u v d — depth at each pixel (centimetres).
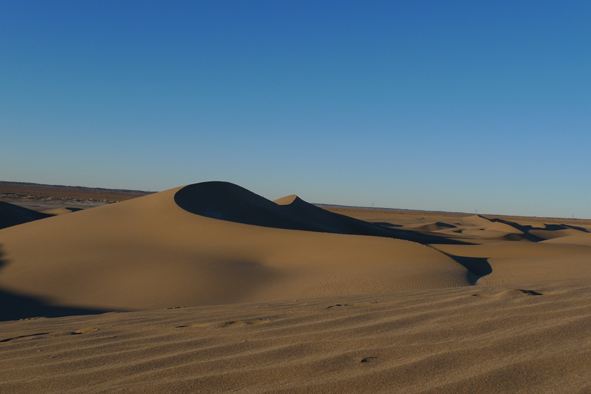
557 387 198
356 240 2027
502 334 296
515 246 2502
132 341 377
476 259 1795
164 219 2683
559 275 1267
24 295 1395
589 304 385
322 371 243
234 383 235
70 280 1533
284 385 226
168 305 1255
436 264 1581
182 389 230
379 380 222
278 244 2112
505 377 214
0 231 2592
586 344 257
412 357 257
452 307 427
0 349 387
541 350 252
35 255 1909
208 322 455
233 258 1908
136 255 1878
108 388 243
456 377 219
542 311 366
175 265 1688
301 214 5169
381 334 324
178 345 341
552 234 6203
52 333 467
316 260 1827
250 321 430
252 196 4922
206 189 4269
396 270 1505
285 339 332
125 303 1292
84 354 337
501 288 603
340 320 397
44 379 274
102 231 2427
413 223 7988
